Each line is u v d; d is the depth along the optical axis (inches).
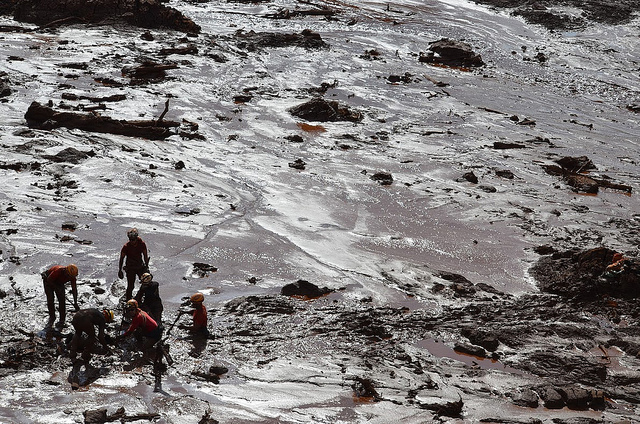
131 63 2000.5
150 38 2281.0
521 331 840.9
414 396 675.4
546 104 2140.7
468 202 1294.3
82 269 871.7
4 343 687.7
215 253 975.0
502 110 2020.2
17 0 2481.5
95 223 1016.2
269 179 1317.7
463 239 1126.4
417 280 964.6
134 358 691.4
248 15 2942.9
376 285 936.9
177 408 612.7
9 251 893.2
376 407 647.8
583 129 1914.4
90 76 1841.8
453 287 951.6
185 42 2283.5
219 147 1473.9
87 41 2191.2
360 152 1541.6
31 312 753.6
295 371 703.1
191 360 701.9
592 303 940.0
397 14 3139.8
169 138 1477.6
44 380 634.8
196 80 1924.2
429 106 1972.2
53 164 1211.2
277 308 837.8
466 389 701.9
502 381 724.7
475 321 861.8
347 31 2797.7
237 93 1870.1
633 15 3280.0
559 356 779.4
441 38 2768.2
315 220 1146.7
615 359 797.2
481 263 1045.8
